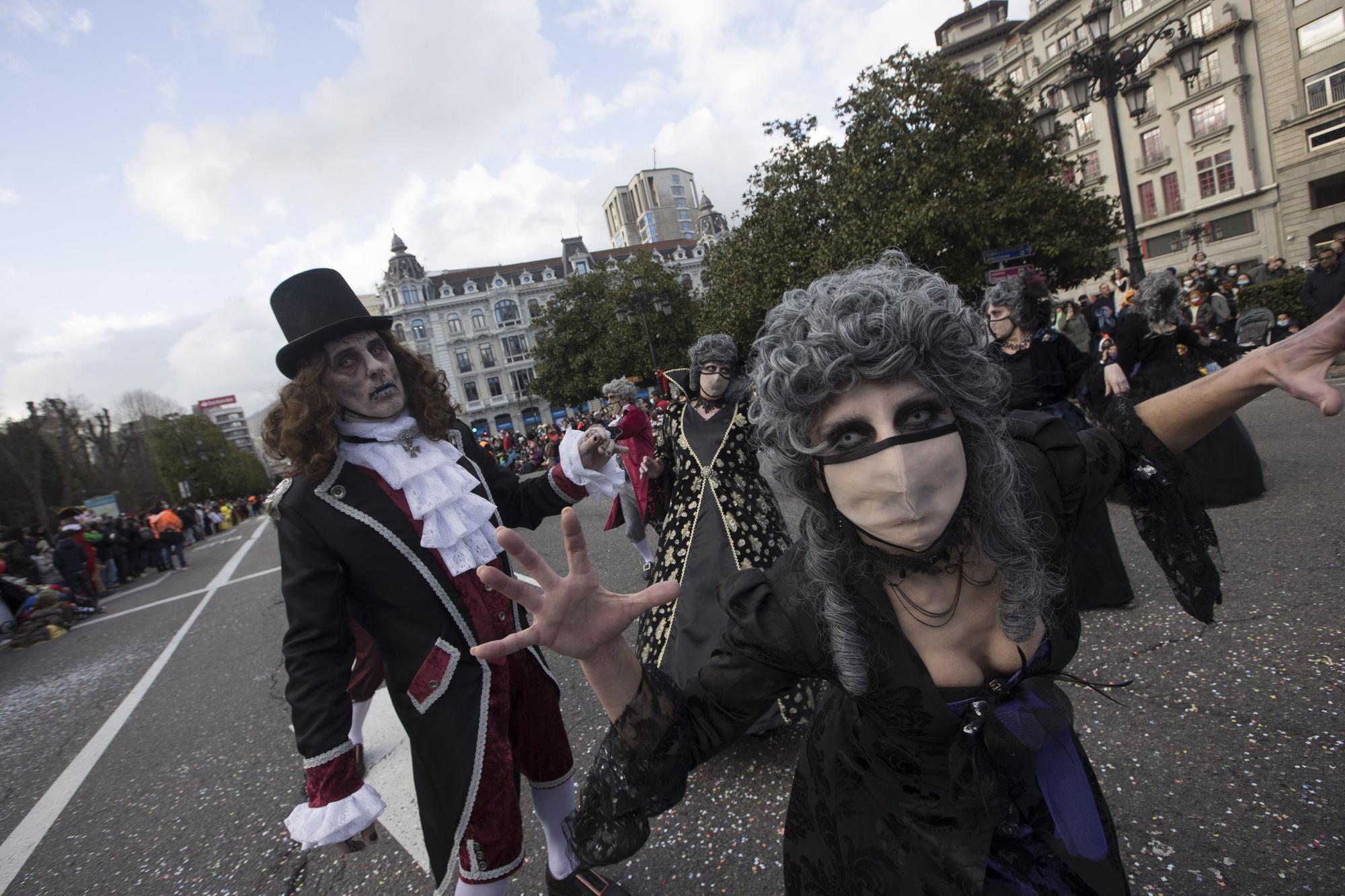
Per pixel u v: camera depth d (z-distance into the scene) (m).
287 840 2.71
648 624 2.67
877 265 1.01
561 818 1.86
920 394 0.88
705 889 1.97
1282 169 26.84
